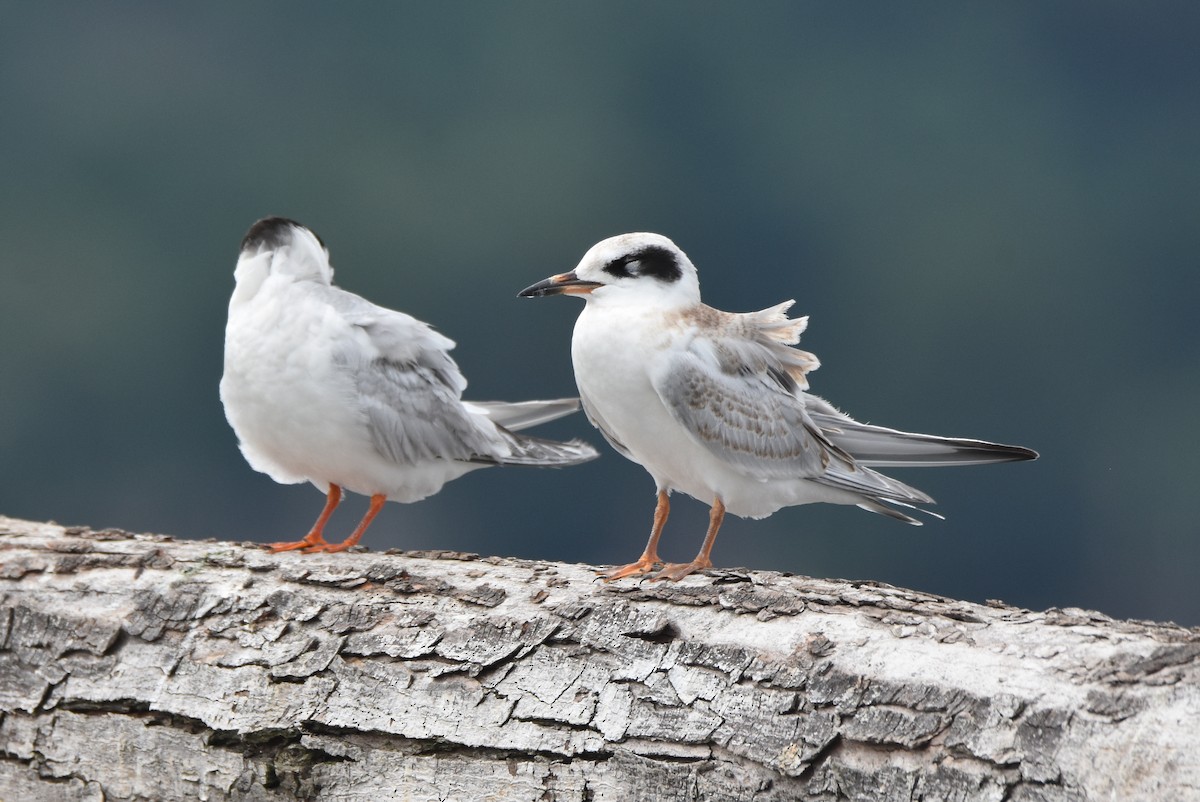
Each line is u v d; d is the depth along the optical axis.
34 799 6.09
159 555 6.29
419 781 5.68
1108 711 4.84
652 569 6.45
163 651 5.99
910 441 7.59
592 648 5.59
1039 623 5.26
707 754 5.35
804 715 5.23
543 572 6.18
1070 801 4.81
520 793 5.56
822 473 7.43
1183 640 5.06
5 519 6.90
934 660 5.16
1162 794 4.70
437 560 6.37
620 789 5.44
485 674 5.66
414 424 7.61
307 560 6.29
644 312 7.10
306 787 5.81
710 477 7.23
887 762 5.08
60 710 6.05
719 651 5.43
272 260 7.45
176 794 5.95
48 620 6.10
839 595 5.58
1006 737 4.92
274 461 7.77
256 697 5.85
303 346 7.29
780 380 7.45
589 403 7.45
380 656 5.78
